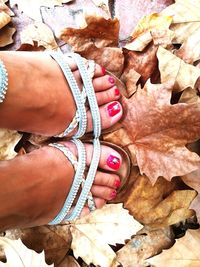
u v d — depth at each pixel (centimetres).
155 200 37
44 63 36
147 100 35
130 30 40
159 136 36
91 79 37
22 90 34
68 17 42
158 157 36
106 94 37
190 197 37
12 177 34
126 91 38
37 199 35
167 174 36
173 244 37
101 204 37
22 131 37
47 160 35
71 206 37
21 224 35
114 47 39
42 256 36
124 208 38
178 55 37
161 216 37
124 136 37
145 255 37
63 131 37
